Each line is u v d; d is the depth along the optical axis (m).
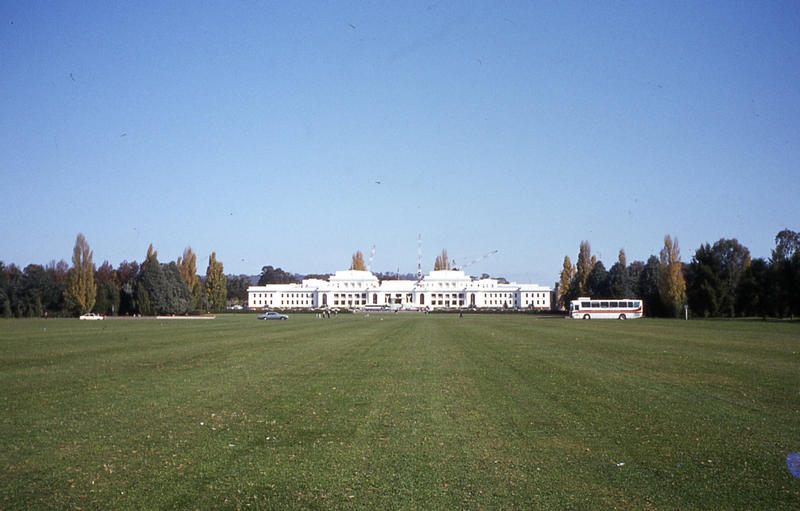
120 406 18.52
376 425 15.77
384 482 11.21
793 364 29.47
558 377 24.73
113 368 28.31
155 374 26.09
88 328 71.12
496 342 44.94
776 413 17.19
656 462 12.38
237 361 31.36
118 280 175.62
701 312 115.94
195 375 25.70
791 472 11.71
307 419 16.53
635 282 145.88
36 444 13.98
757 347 39.88
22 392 21.22
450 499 10.34
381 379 24.30
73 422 16.28
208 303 158.38
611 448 13.42
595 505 10.04
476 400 19.34
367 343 44.31
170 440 14.29
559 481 11.23
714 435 14.58
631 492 10.64
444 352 36.38
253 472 11.84
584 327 71.31
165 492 10.75
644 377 24.69
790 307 94.50
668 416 16.78
